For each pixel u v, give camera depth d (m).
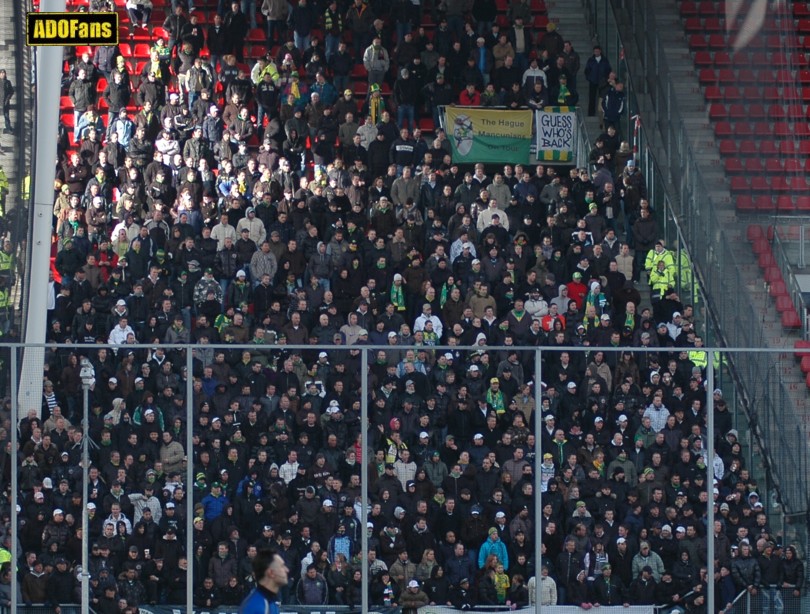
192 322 104.12
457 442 79.69
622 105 122.94
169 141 117.88
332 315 100.56
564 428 80.88
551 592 79.06
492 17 131.62
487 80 130.38
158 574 76.81
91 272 106.38
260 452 78.12
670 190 112.12
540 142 124.25
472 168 123.69
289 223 111.94
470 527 78.81
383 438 79.00
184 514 77.44
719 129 105.00
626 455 80.81
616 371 82.31
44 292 95.31
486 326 101.25
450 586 78.31
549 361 81.75
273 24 131.62
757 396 85.62
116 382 79.00
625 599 79.44
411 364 80.00
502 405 80.25
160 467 77.81
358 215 112.25
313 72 127.38
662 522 80.25
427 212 112.12
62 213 115.38
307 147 125.50
